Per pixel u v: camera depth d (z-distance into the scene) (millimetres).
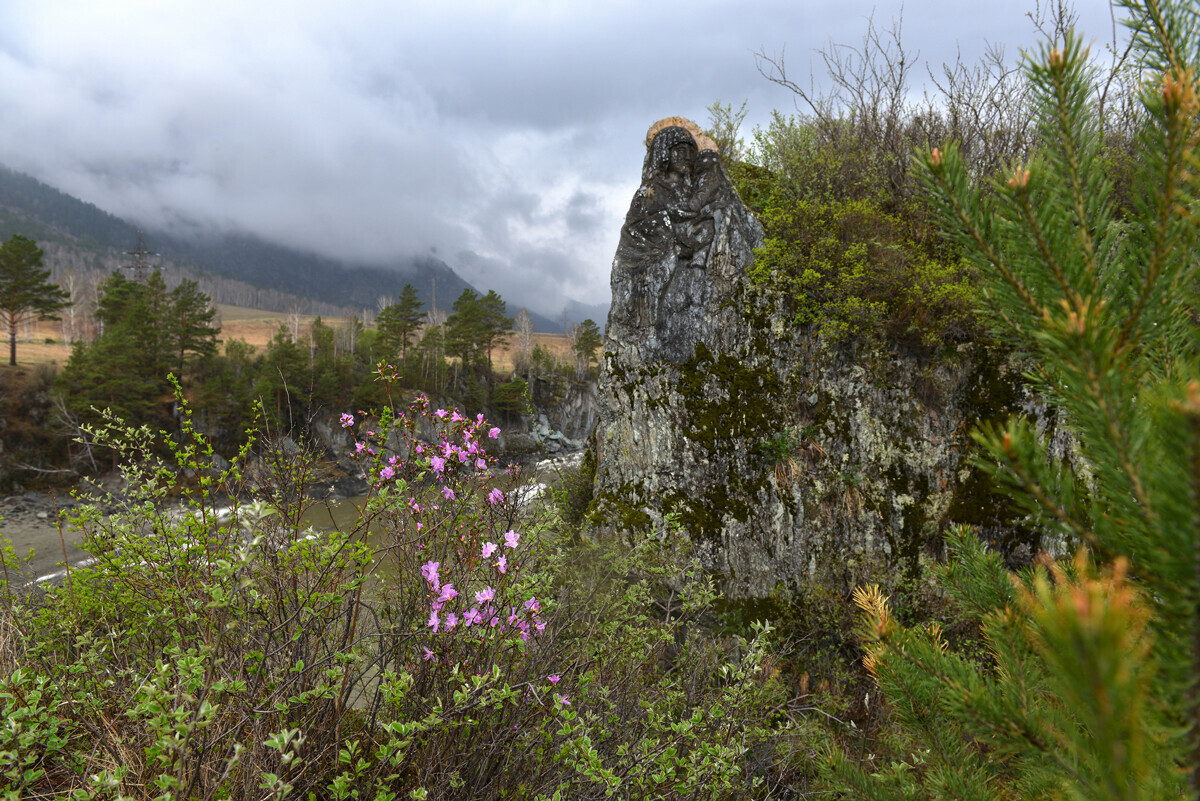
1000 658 1045
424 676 1985
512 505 2398
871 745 3643
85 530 1925
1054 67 845
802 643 5113
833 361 5848
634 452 6023
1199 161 714
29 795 1445
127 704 1598
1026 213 828
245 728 1588
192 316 37406
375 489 2217
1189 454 554
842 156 6461
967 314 5191
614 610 3053
